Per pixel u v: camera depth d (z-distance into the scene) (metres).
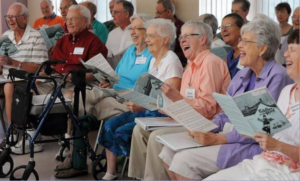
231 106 2.06
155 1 6.58
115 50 5.22
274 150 2.04
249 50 2.55
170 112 2.49
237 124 2.13
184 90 3.04
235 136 2.45
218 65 2.95
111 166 3.42
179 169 2.45
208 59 2.96
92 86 3.97
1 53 4.61
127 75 3.74
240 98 2.02
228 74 2.98
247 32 2.56
